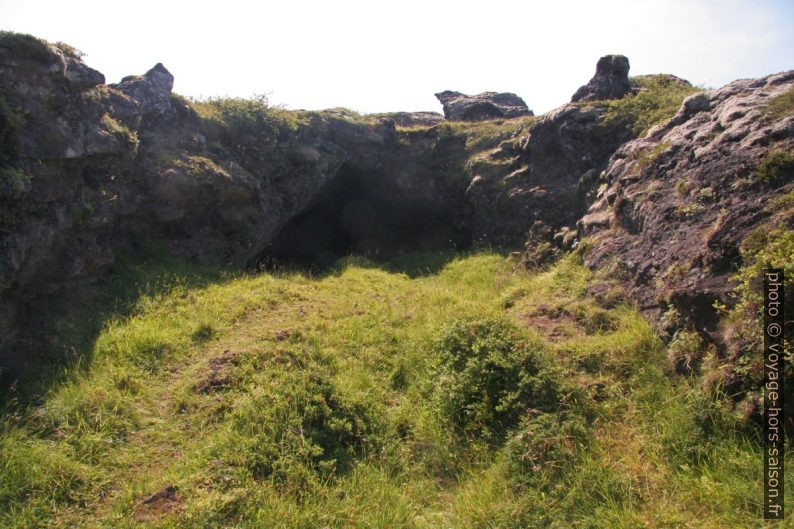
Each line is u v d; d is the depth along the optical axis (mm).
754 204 5496
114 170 7938
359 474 4605
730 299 5062
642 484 4164
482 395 5270
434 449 4965
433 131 14562
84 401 5238
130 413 5309
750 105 6812
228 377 5859
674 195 6820
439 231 14242
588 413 5023
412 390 5941
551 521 3938
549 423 4715
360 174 14086
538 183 11445
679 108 9164
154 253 8719
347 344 6840
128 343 6344
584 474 4227
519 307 7781
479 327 6086
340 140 13539
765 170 5586
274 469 4496
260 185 10977
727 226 5523
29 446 4641
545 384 5133
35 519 4055
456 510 4219
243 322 7434
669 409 4828
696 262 5672
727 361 4805
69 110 7062
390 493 4398
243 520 4035
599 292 7137
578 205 10367
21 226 6004
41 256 6230
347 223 14906
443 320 7184
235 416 5141
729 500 3834
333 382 5516
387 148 14297
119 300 7281
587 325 6703
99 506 4277
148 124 9219
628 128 9930
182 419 5344
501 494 4273
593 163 10375
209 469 4496
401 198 14156
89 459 4711
